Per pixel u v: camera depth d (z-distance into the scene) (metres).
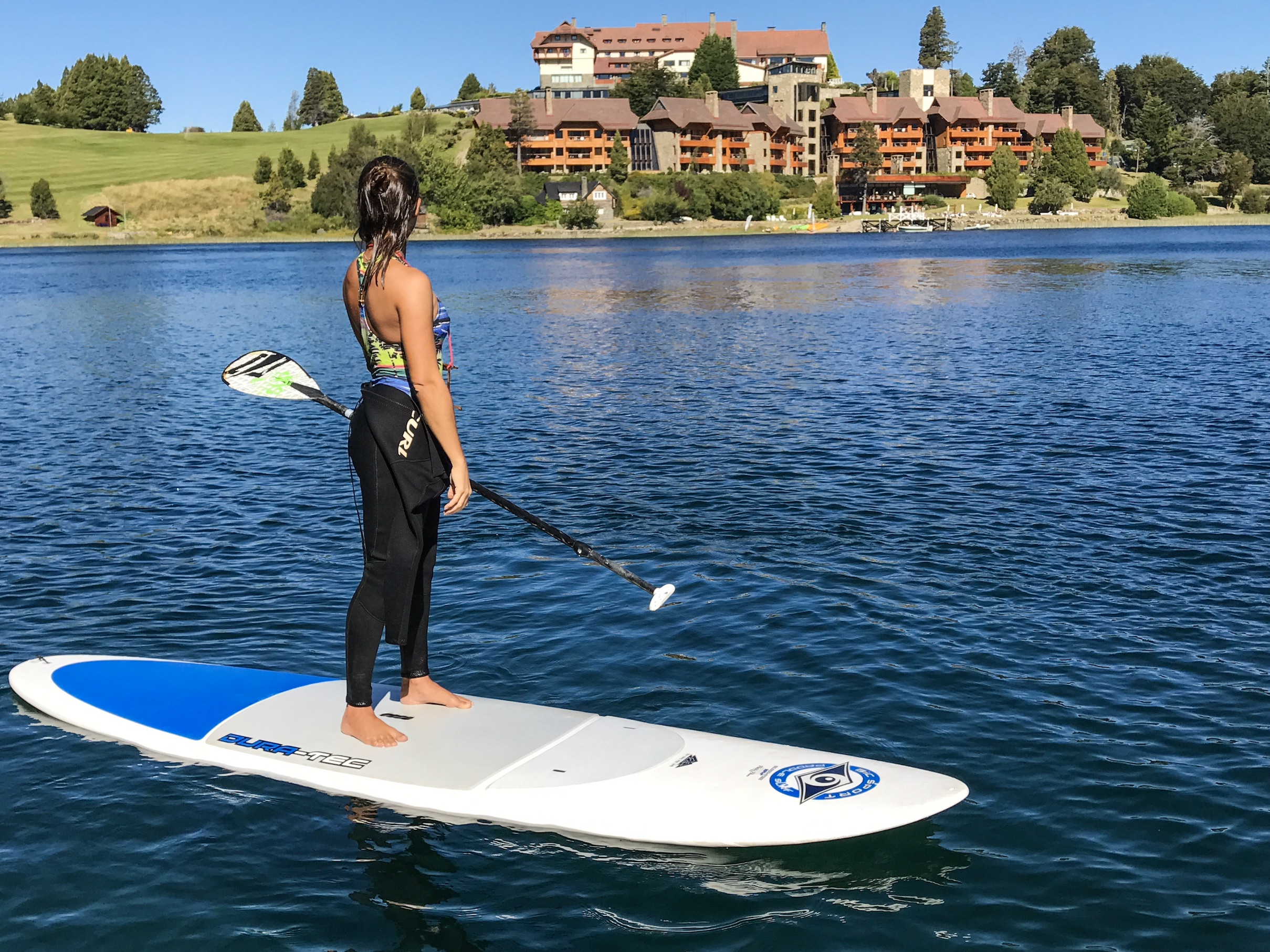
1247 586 7.60
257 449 13.36
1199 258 59.28
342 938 3.71
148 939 3.71
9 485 11.37
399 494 4.47
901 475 11.33
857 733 5.28
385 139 151.12
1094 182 134.62
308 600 7.49
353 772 4.60
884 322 28.92
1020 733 5.29
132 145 155.62
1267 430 13.33
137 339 27.80
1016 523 9.38
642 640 6.58
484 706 5.09
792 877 4.04
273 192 127.94
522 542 8.89
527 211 120.06
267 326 31.02
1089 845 4.28
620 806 4.29
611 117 130.75
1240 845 4.25
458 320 31.72
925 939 3.69
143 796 4.61
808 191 133.00
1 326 31.42
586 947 3.66
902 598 7.39
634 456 12.52
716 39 160.75
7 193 128.25
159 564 8.41
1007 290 39.38
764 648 6.44
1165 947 3.64
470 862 4.12
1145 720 5.43
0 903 3.91
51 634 6.82
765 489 10.80
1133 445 12.68
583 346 24.61
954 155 140.00
